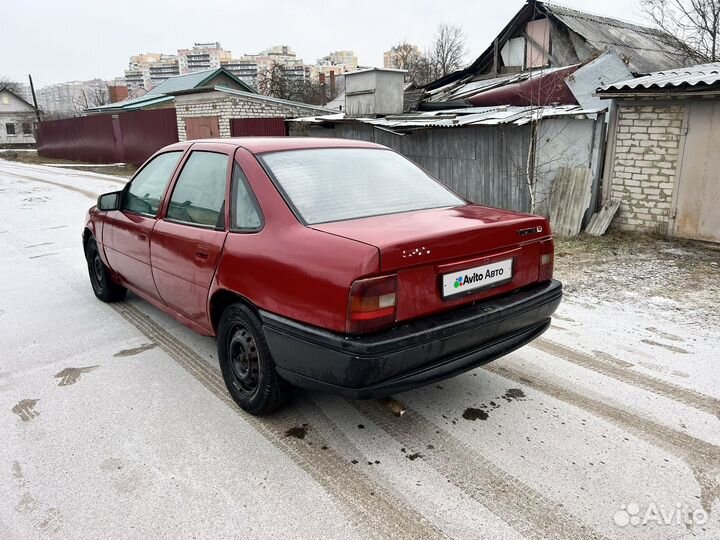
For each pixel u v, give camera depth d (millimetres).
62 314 4906
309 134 14211
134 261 4199
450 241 2570
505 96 11484
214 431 2934
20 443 2832
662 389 3303
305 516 2270
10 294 5570
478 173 9844
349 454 2709
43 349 4098
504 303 2838
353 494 2404
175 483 2494
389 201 3145
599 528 2170
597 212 7953
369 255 2330
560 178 8117
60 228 9516
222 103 18391
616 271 6012
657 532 2146
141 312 4934
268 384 2879
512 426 2934
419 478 2508
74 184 17234
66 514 2295
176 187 3734
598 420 2975
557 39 14133
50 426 2998
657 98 7023
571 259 6633
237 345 3102
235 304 3027
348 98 13742
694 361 3680
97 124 26625
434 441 2812
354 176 3266
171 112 21266
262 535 2164
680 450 2682
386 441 2820
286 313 2623
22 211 11547
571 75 9453
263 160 3125
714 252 6609
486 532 2160
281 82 37625
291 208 2838
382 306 2365
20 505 2354
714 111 6598
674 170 7098
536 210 8789
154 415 3107
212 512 2299
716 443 2732
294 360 2617
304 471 2576
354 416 3078
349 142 3713
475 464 2605
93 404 3242
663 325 4367
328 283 2412
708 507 2285
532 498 2355
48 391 3420
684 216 7102
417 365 2490
